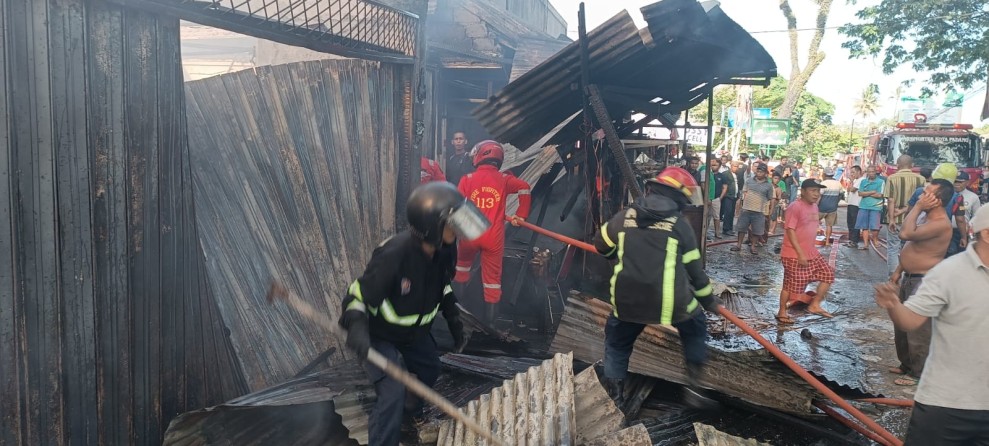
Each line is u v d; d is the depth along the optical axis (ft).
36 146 9.00
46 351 9.37
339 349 16.34
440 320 18.65
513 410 12.44
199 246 12.21
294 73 16.06
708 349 14.56
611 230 12.89
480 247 20.30
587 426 12.21
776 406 14.17
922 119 65.41
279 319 14.84
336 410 12.82
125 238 10.47
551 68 21.63
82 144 9.65
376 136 18.85
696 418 14.49
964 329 9.18
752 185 39.50
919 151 62.49
